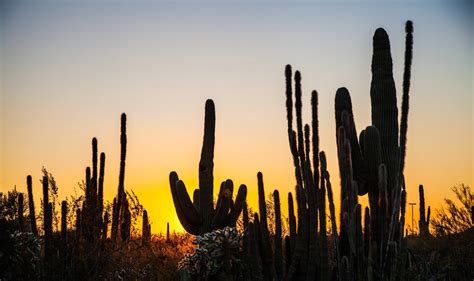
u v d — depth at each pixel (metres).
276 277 15.16
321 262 14.92
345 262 14.56
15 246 15.38
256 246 14.75
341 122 17.11
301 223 15.20
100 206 18.00
